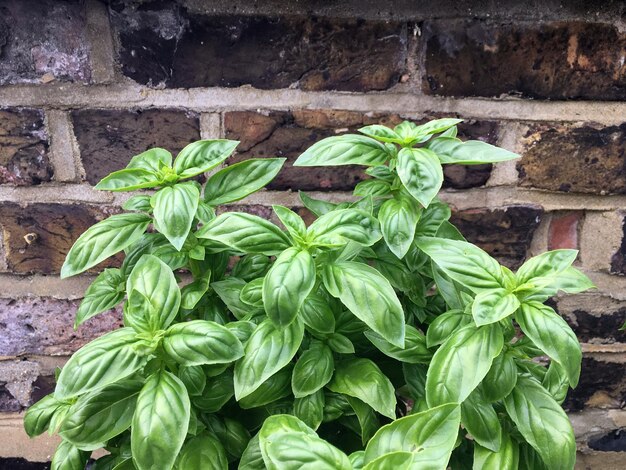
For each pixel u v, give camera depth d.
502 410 0.31
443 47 0.43
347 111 0.45
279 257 0.27
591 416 0.53
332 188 0.47
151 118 0.44
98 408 0.28
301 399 0.29
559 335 0.27
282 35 0.42
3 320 0.49
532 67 0.43
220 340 0.26
